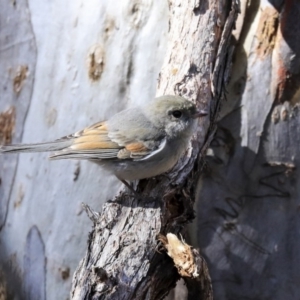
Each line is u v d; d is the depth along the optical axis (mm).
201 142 9031
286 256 10664
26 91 11945
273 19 9969
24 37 11836
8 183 12391
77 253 11289
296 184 10461
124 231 7695
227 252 10797
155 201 8141
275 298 10789
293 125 10273
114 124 8969
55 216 11430
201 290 7758
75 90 11164
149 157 8562
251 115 10312
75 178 11109
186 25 9414
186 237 10828
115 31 10750
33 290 11969
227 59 9547
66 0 11297
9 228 12438
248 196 10594
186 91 9023
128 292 6988
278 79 10109
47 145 9141
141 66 10641
